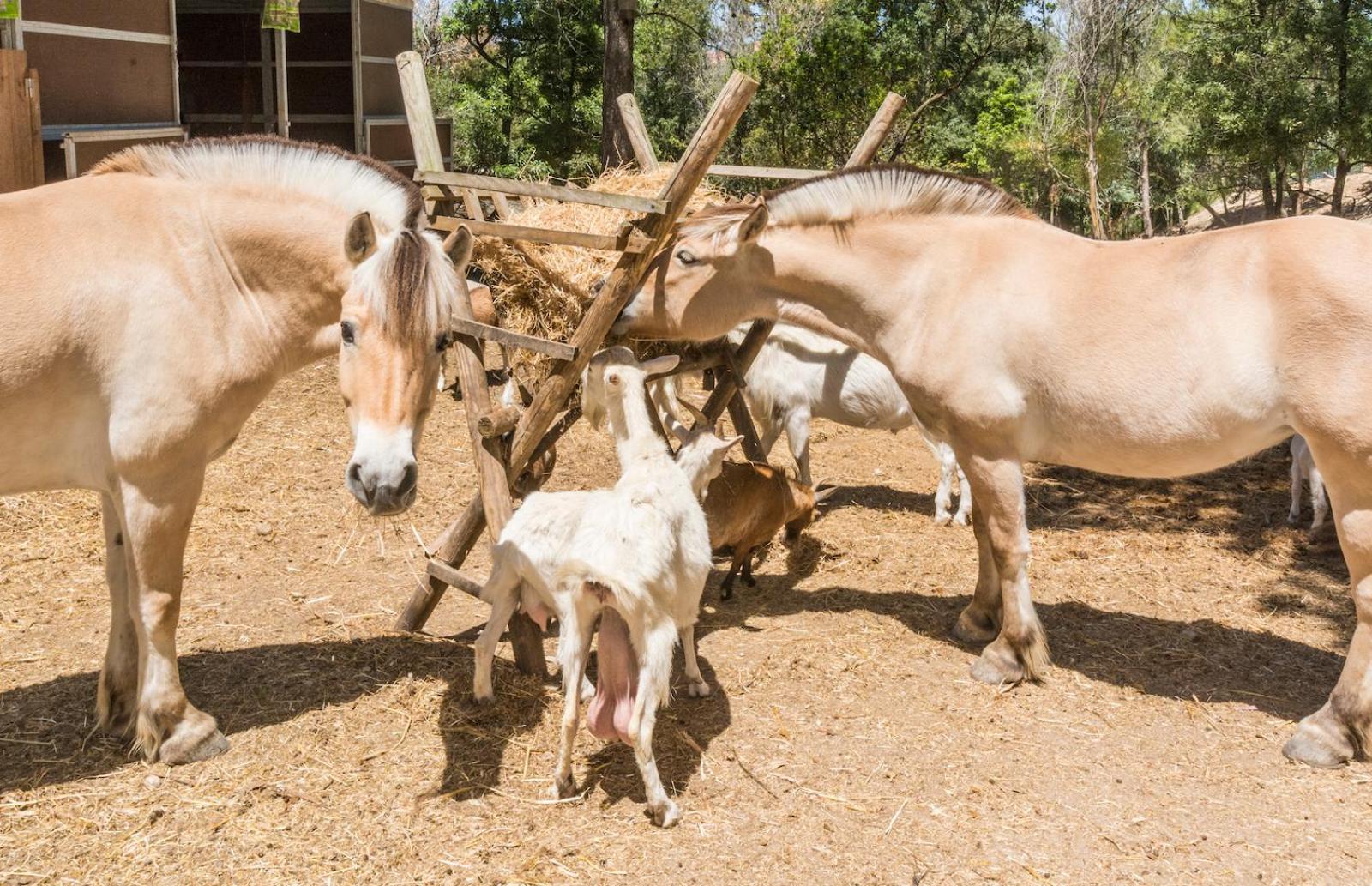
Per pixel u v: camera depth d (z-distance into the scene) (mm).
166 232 3533
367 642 4660
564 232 4215
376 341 3266
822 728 4043
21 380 3289
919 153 21375
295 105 13578
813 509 5895
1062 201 24766
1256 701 4406
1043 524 6875
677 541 3578
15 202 3414
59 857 3121
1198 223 26438
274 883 3037
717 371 6156
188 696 4109
